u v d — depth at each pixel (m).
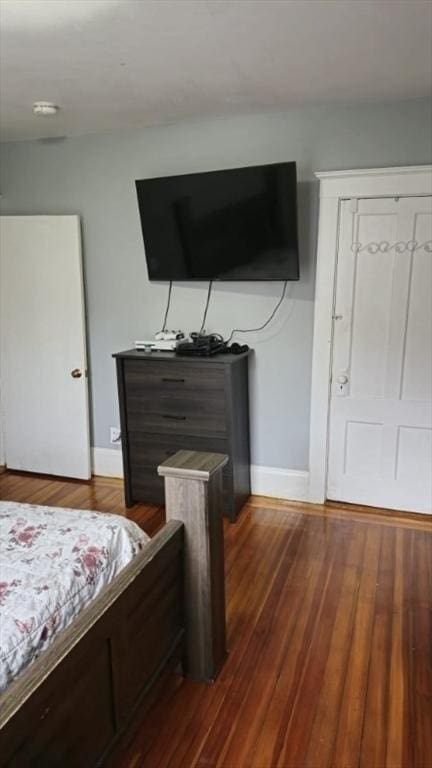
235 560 2.80
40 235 3.71
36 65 2.38
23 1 1.79
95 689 1.36
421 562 2.77
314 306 3.25
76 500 3.60
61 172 3.69
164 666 1.76
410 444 3.23
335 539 3.01
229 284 3.42
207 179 3.13
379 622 2.29
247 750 1.69
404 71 2.49
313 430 3.38
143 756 1.67
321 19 1.96
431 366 3.10
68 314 3.76
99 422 3.98
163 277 3.51
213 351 3.27
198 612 1.90
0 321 3.93
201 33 2.06
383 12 1.90
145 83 2.62
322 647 2.14
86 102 2.91
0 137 3.65
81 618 1.33
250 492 3.63
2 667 1.23
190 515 1.82
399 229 3.00
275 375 3.43
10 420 4.07
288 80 2.60
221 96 2.83
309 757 1.66
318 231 3.15
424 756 1.66
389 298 3.10
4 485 3.88
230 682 1.96
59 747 1.22
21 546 1.68
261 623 2.29
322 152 3.09
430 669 2.01
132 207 3.56
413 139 2.91
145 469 3.42
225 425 3.15
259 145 3.21
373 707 1.84
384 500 3.36
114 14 1.90
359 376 3.25
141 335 3.73
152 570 1.63
